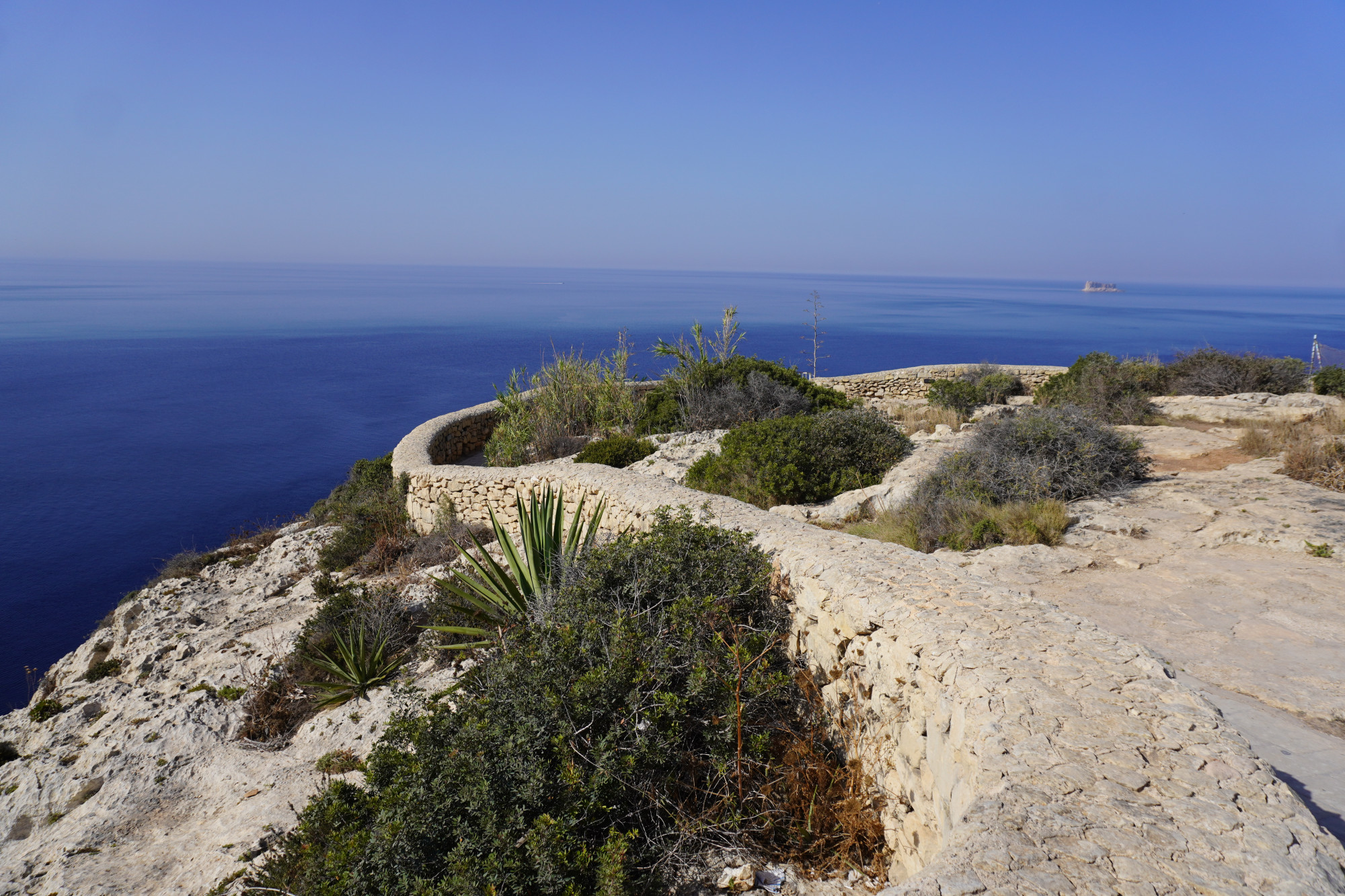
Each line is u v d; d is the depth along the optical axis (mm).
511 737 3670
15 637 34094
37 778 6848
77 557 45812
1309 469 8562
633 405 18062
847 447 11297
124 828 5910
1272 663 4789
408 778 3738
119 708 8086
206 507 57312
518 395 17938
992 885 2062
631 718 3891
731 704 3984
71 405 110000
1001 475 8992
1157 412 14148
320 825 4344
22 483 64688
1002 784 2539
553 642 4418
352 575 11734
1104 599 5977
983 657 3395
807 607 4875
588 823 3479
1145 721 2887
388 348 197750
